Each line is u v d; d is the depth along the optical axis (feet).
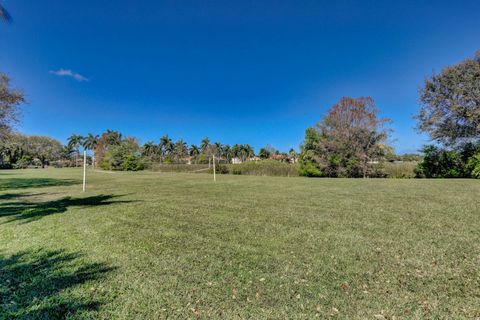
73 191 40.32
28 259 12.51
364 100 73.41
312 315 7.80
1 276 10.70
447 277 10.00
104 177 77.05
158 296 8.98
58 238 15.71
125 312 8.11
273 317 7.75
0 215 22.68
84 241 15.10
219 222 19.13
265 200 28.91
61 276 10.63
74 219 20.72
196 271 10.89
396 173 71.67
